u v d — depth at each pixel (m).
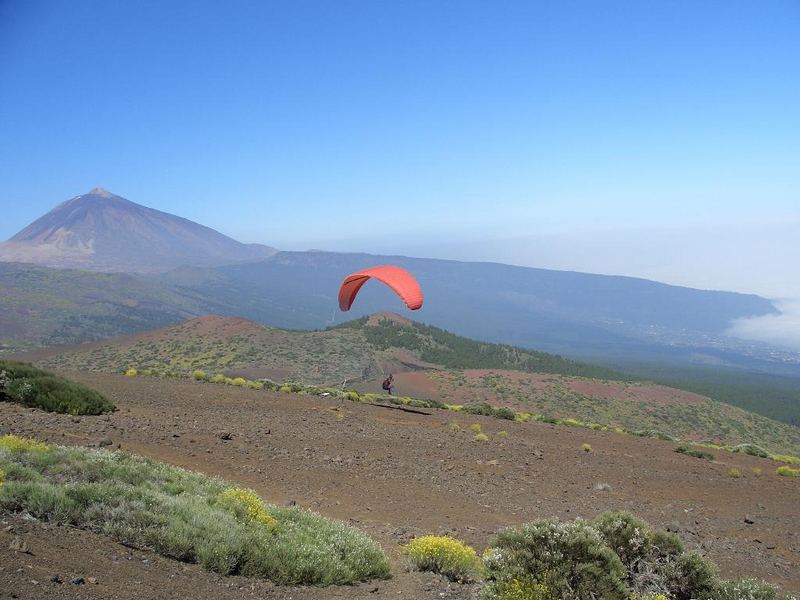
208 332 129.62
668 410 104.88
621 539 9.12
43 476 9.95
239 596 7.71
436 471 18.45
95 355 122.50
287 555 9.12
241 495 11.12
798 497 21.81
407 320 163.00
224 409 23.27
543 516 15.16
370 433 22.53
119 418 18.77
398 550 11.34
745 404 173.62
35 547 7.19
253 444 18.22
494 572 8.27
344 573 9.29
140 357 116.56
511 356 156.00
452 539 11.42
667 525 15.31
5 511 8.17
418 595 9.11
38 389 18.84
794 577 12.82
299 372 101.44
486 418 31.67
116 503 9.07
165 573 7.69
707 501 19.47
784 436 102.25
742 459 31.81
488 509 15.32
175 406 22.59
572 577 7.97
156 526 8.70
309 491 14.71
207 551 8.41
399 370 117.94
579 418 94.56
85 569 7.04
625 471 22.33
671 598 8.56
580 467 21.91
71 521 8.44
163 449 15.92
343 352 119.12
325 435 21.03
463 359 140.00
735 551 14.11
